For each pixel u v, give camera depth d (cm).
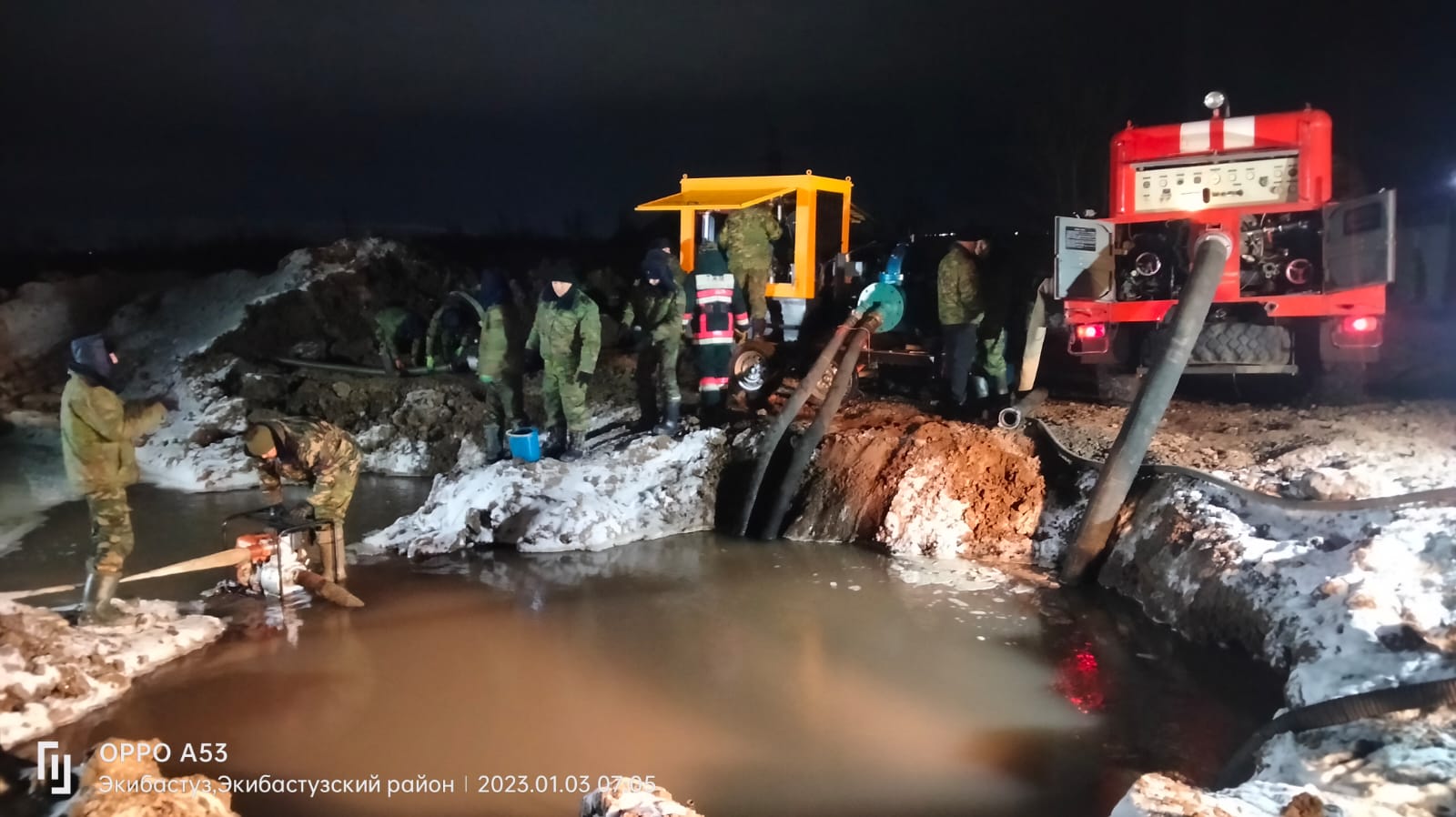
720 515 948
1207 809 392
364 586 786
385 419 1266
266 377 1316
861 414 999
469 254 1922
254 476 1134
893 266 999
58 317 1589
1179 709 569
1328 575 594
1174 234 912
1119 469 743
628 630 690
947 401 1041
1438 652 492
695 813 413
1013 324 1030
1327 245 860
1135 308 912
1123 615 711
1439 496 618
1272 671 580
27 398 1472
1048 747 528
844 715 563
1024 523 860
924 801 476
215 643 668
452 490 939
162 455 1205
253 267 1914
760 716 562
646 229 1609
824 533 907
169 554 854
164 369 1395
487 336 1007
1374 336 859
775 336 1139
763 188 1114
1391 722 454
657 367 1023
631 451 978
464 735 541
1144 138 896
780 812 466
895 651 652
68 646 604
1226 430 926
